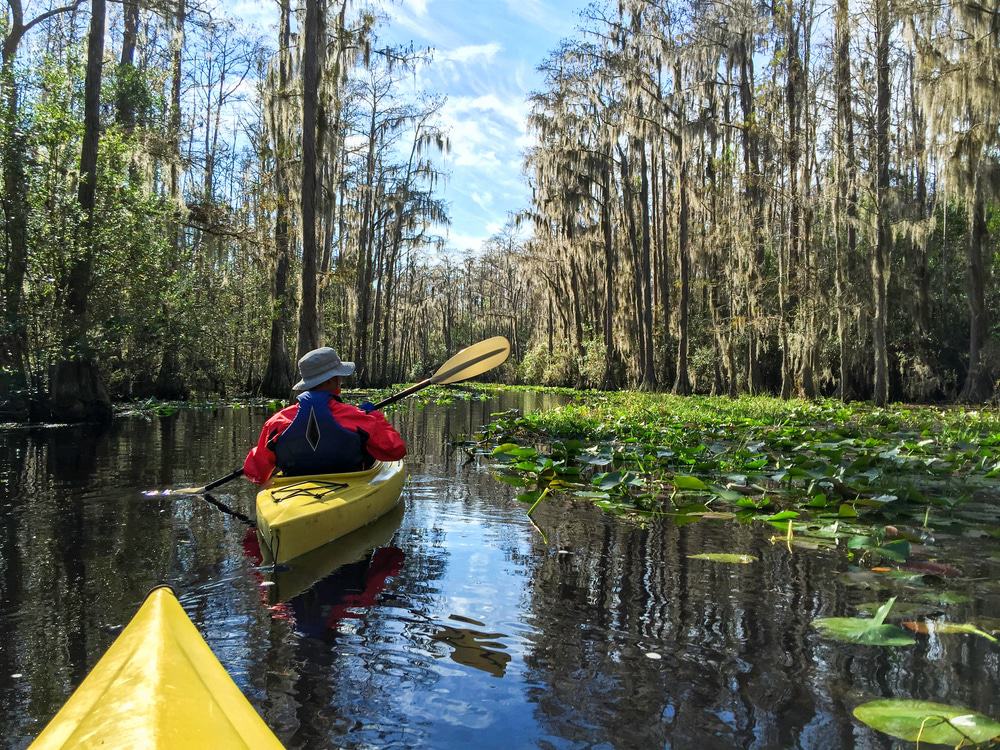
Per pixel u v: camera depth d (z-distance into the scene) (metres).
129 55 19.23
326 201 24.39
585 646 2.36
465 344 69.75
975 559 3.57
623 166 26.88
